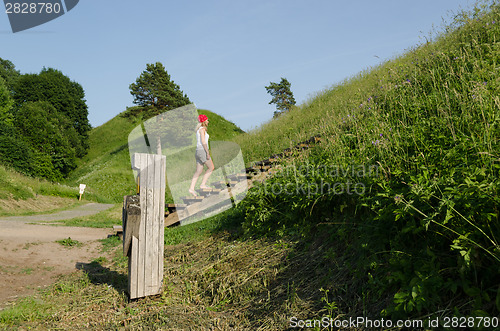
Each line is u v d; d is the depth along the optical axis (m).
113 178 31.25
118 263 5.45
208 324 3.07
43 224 9.45
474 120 3.62
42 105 41.94
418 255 2.52
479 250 2.12
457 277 2.23
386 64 13.73
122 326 3.22
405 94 6.66
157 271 3.88
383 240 2.89
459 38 7.90
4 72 53.44
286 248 4.08
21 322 3.27
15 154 26.86
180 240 6.38
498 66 4.98
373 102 7.26
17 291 4.17
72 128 44.12
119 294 3.97
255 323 2.95
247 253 4.41
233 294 3.59
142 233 3.79
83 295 4.01
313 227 4.19
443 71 6.46
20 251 5.70
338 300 2.78
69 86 47.84
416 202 2.58
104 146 46.59
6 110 37.75
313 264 3.48
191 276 4.32
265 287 3.49
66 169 39.28
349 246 3.29
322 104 14.76
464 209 2.28
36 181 22.38
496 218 2.13
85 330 3.15
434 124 4.28
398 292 2.32
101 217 13.00
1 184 16.91
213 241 5.58
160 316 3.29
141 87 31.55
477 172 2.38
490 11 8.05
